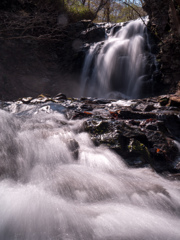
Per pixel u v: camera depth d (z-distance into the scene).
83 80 13.91
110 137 3.52
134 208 2.23
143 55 12.09
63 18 15.49
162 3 11.25
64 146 3.18
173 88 10.53
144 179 2.76
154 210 2.26
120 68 12.73
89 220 1.95
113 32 14.68
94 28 15.19
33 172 2.73
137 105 6.12
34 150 3.03
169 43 10.56
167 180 2.98
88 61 13.97
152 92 11.51
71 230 1.84
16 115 4.55
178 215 2.28
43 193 2.23
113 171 2.90
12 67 12.67
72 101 6.30
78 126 4.00
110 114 4.93
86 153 3.15
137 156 3.31
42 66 14.10
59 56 15.30
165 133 4.17
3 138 3.07
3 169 2.61
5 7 13.16
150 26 12.44
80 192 2.33
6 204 1.99
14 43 13.12
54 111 5.06
